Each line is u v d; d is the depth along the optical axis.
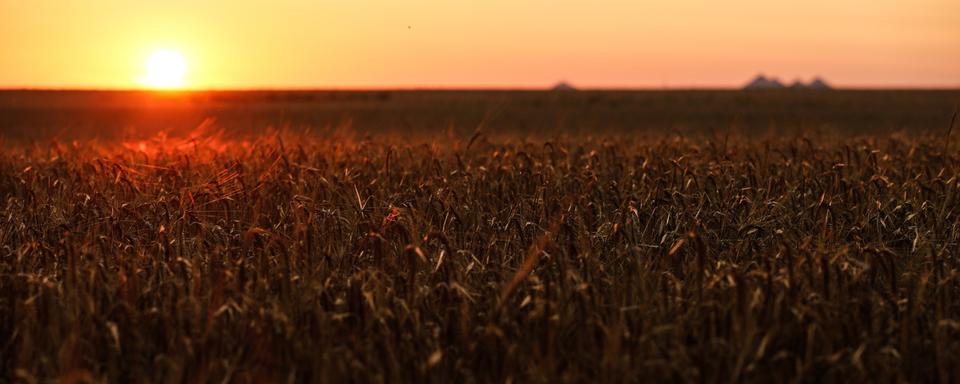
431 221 7.33
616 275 6.30
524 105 64.50
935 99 72.38
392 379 4.55
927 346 5.01
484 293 5.81
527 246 6.93
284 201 8.37
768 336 4.55
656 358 4.74
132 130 15.88
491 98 81.00
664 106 63.44
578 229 7.16
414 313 5.11
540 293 5.43
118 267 6.30
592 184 8.46
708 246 6.80
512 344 4.88
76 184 9.53
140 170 10.83
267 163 10.46
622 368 4.50
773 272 5.75
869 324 5.22
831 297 5.38
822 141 14.60
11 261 6.46
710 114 51.53
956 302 5.55
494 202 8.36
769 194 8.41
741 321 4.91
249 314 5.24
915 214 7.14
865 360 4.82
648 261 6.41
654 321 5.28
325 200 8.25
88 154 12.45
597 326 5.00
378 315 4.98
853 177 9.40
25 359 4.71
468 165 9.96
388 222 6.79
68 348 4.69
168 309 5.38
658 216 7.68
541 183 8.92
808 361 4.67
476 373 4.82
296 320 5.28
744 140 14.29
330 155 11.16
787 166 10.13
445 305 5.47
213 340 4.75
